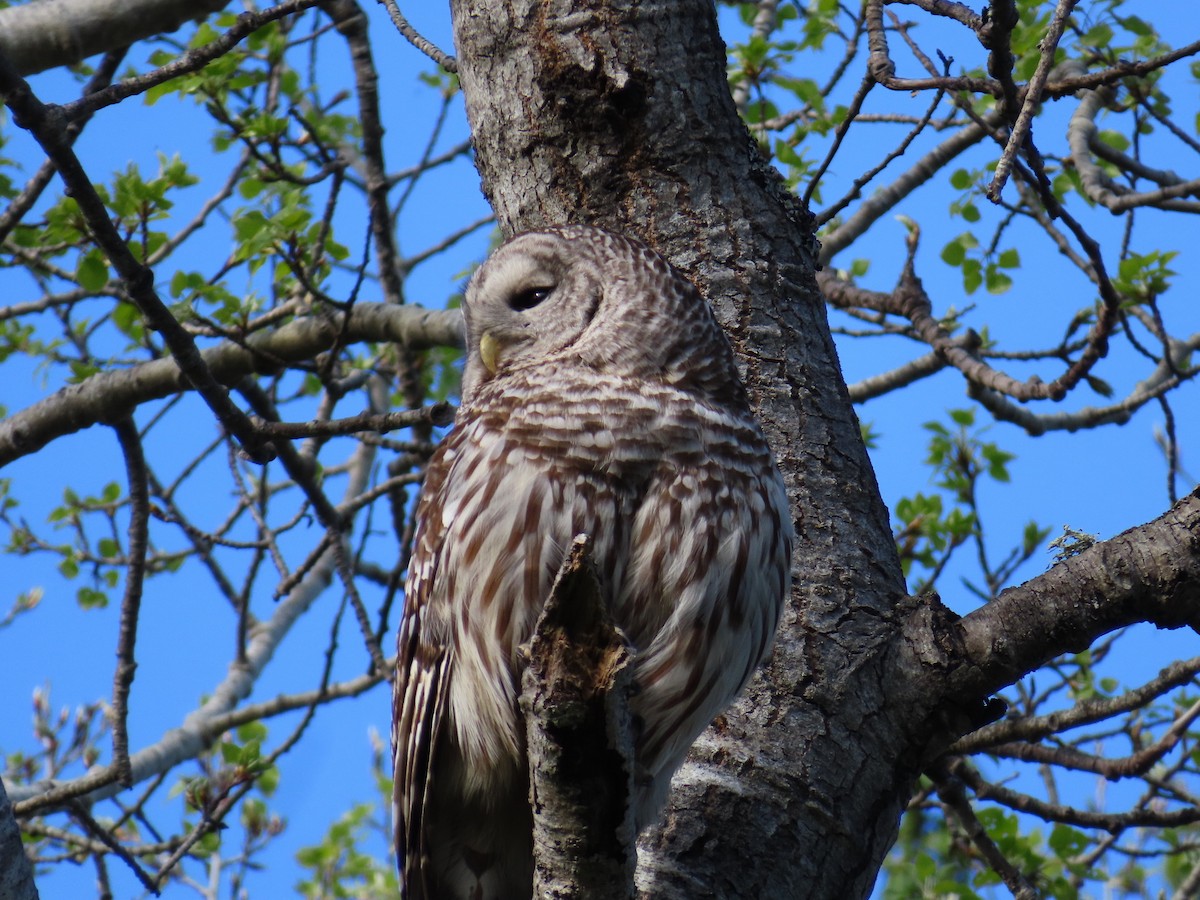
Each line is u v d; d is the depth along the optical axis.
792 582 8.45
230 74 12.68
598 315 8.26
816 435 8.96
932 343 13.28
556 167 9.45
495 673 7.29
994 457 14.82
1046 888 12.64
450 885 8.23
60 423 12.44
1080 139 12.84
